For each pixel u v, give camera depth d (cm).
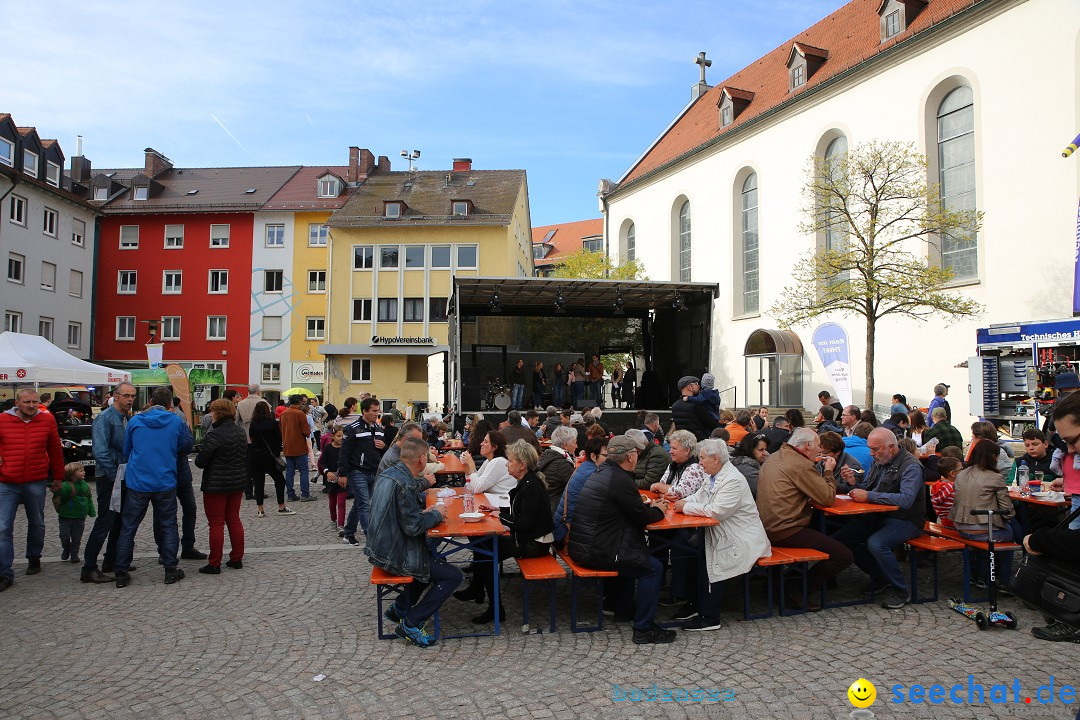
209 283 4234
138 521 717
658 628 553
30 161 3500
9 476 726
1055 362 1389
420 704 438
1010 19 1883
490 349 1844
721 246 3045
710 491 598
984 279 1934
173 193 4491
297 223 4222
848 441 800
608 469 569
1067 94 1755
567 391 1842
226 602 656
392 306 3994
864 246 1891
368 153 4678
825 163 2061
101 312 4256
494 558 574
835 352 1753
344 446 916
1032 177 1828
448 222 3953
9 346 1619
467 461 926
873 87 2303
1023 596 374
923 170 1930
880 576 673
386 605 643
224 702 443
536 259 7450
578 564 577
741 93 3064
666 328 1820
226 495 776
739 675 479
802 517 632
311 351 4181
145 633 570
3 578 704
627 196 3769
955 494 647
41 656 520
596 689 459
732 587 722
